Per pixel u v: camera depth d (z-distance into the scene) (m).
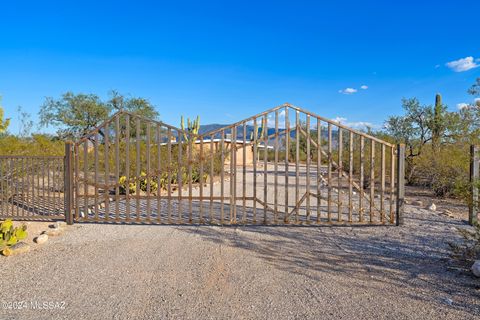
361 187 7.87
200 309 3.79
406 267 5.10
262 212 9.46
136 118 7.98
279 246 6.21
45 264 5.20
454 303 3.91
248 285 4.45
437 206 10.59
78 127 27.91
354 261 5.40
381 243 6.41
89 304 3.89
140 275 4.78
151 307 3.83
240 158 33.38
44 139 13.95
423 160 14.12
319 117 7.79
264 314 3.68
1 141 12.40
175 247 6.12
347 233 7.16
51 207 9.73
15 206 9.94
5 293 4.16
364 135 7.79
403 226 7.77
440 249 6.01
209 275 4.79
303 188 15.10
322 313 3.70
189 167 8.00
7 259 5.41
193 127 19.14
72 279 4.61
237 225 7.86
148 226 7.75
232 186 7.89
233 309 3.79
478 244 5.36
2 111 7.25
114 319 3.56
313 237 6.84
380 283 4.50
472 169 7.54
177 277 4.71
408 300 4.00
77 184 8.05
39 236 6.47
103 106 28.80
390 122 16.67
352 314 3.67
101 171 15.00
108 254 5.70
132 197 8.05
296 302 3.96
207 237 6.81
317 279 4.65
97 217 8.06
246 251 5.91
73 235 6.94
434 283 4.48
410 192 13.95
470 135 11.66
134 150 14.21
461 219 8.55
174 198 7.96
